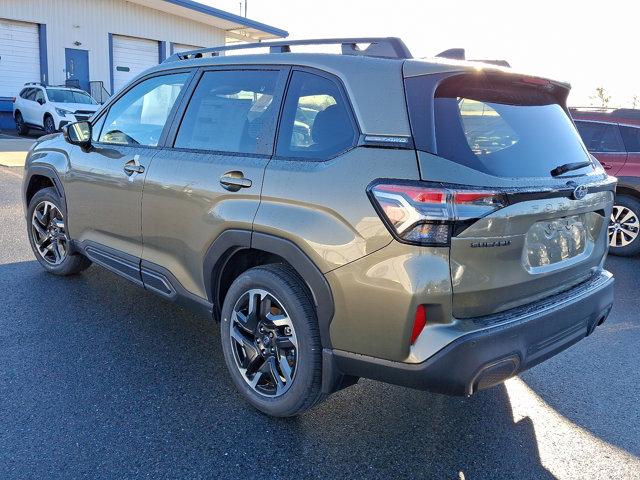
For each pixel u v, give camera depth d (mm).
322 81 3051
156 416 3186
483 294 2615
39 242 5359
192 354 3936
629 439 3186
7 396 3307
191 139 3678
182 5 25828
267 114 3258
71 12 24422
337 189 2744
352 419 3268
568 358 4242
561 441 3143
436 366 2535
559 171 2979
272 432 3096
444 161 2564
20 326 4254
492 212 2543
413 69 2771
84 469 2725
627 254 7277
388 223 2555
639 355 4320
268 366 3176
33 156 5219
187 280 3611
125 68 26609
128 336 4168
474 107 2844
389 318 2586
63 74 24594
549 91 3350
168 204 3637
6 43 23078
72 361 3760
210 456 2871
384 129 2709
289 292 2969
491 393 3646
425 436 3135
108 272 5531
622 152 7191
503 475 2836
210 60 3734
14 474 2662
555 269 2955
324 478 2754
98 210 4348
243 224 3105
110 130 4379
